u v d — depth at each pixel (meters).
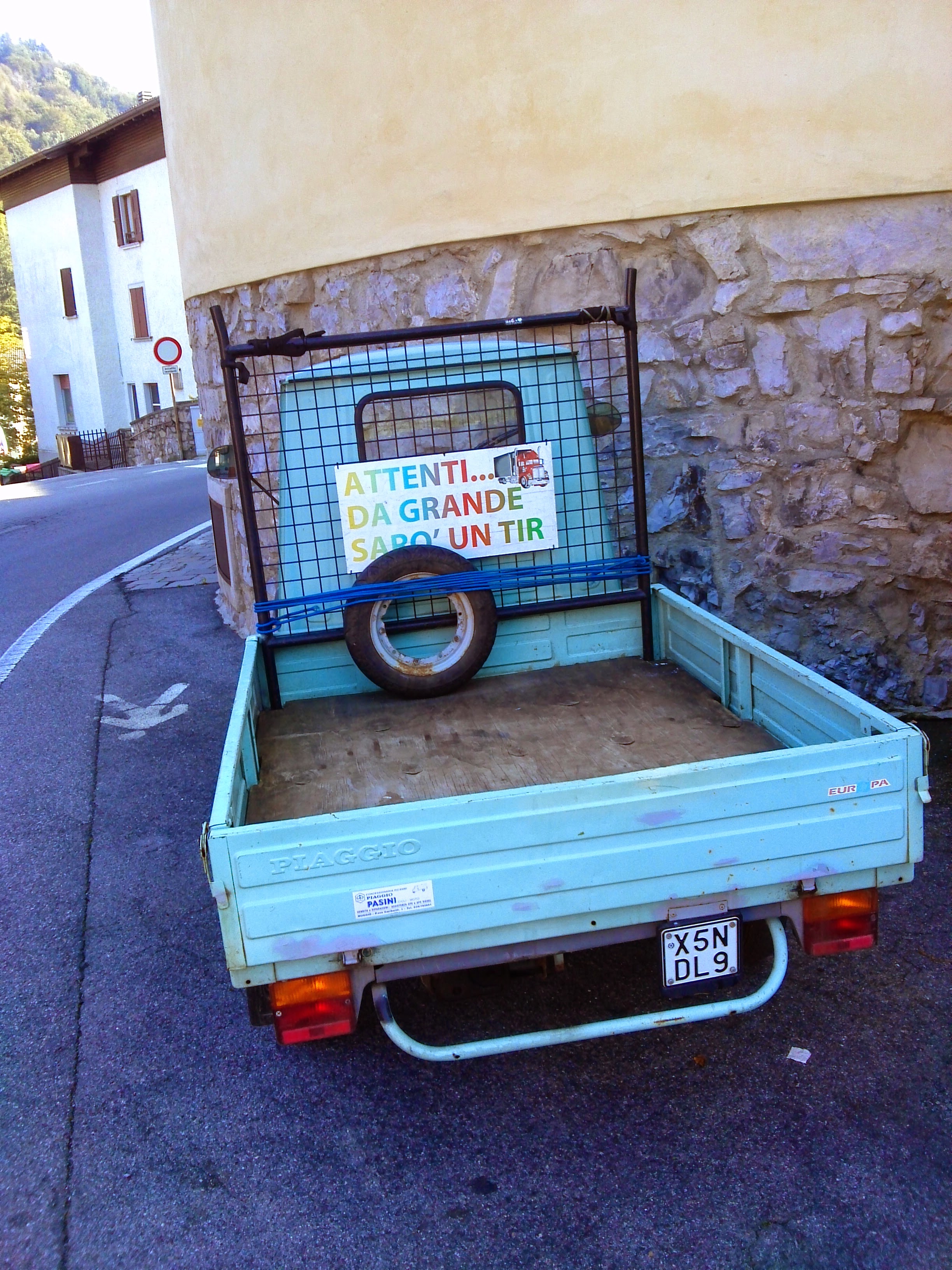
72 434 38.94
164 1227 2.63
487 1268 2.44
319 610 3.85
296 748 3.39
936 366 5.02
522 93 5.09
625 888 2.48
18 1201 2.74
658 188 5.04
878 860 2.58
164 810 5.08
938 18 4.71
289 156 5.82
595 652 4.08
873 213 4.93
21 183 38.28
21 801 5.27
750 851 2.51
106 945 3.97
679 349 5.26
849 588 5.34
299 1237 2.57
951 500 5.14
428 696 3.75
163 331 34.19
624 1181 2.67
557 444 3.97
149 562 11.30
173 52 6.80
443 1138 2.88
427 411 3.89
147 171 32.81
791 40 4.79
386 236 5.54
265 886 2.35
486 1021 3.43
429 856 2.39
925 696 5.39
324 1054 3.29
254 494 6.71
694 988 2.62
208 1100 3.11
